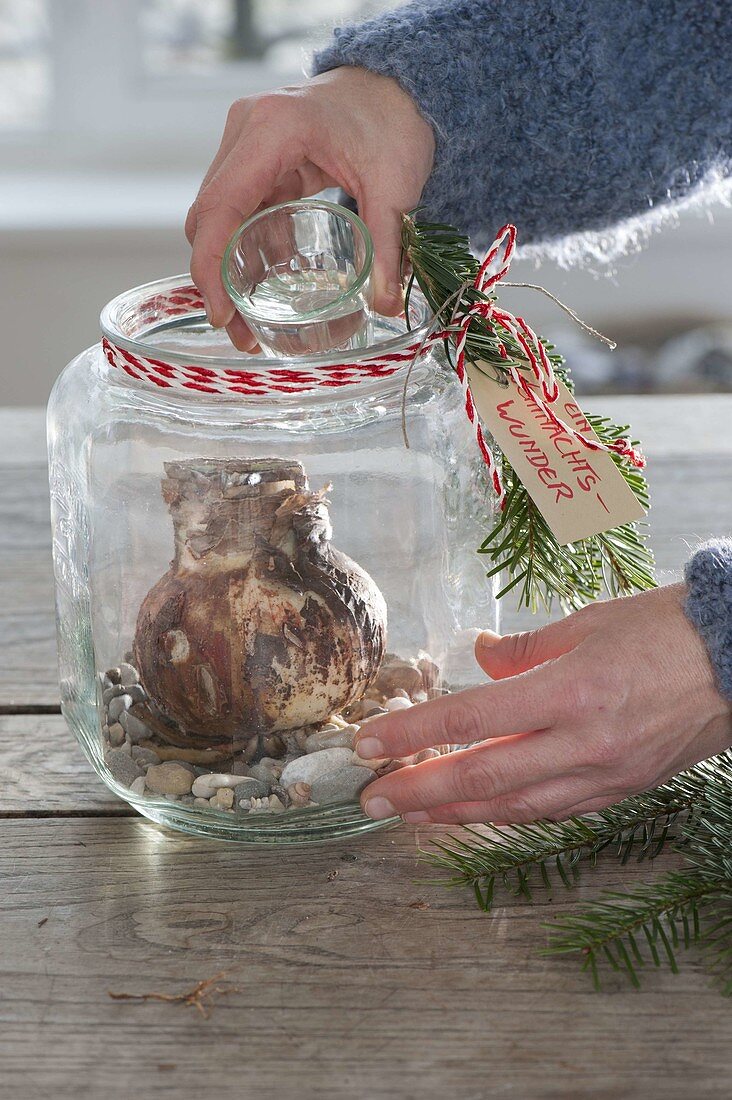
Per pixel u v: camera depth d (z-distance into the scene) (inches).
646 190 42.0
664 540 46.7
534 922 34.9
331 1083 32.0
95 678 36.9
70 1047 32.7
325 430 35.1
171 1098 31.9
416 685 36.6
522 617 44.5
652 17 40.4
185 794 36.0
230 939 34.6
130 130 105.3
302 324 35.3
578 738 34.7
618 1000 33.4
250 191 37.2
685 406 55.6
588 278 99.9
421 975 33.9
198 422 34.9
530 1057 32.4
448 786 35.2
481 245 42.1
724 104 41.3
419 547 36.0
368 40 38.9
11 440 53.9
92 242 94.6
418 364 35.8
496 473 36.4
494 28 39.7
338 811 36.4
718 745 35.8
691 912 34.8
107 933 34.8
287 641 34.7
